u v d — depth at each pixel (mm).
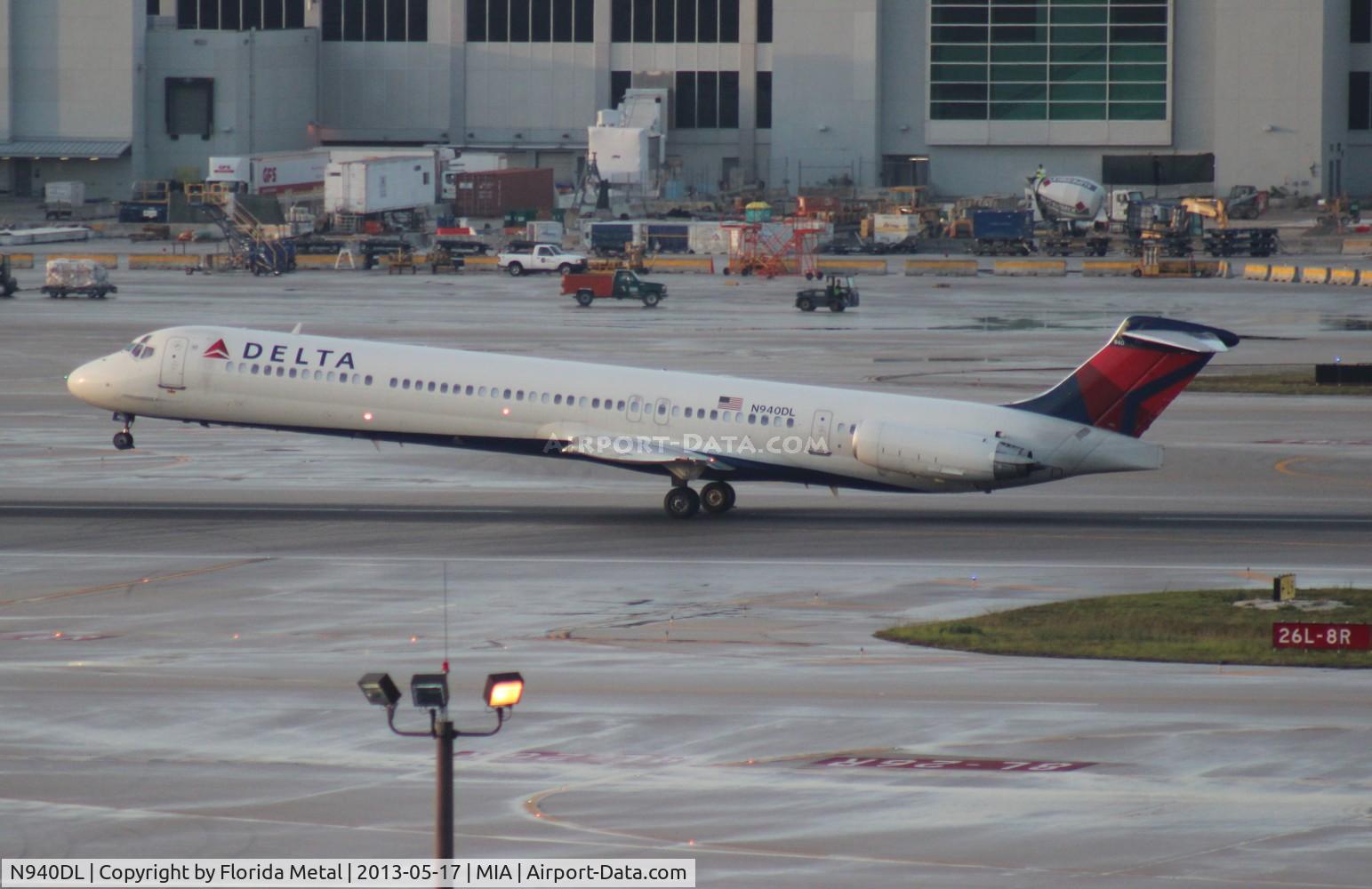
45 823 90438
